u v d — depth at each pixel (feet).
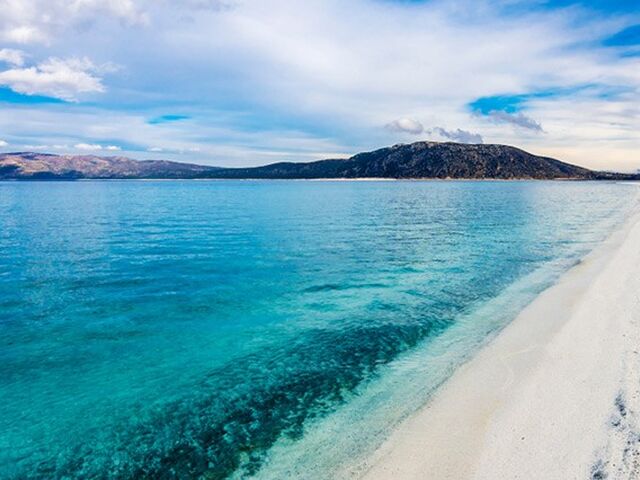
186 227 142.51
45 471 26.13
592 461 22.99
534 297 58.49
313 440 28.27
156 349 43.65
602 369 33.81
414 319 51.52
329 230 135.74
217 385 36.40
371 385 35.55
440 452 25.71
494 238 118.11
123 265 81.41
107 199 330.13
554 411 28.53
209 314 54.03
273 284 67.97
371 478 23.98
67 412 32.37
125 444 28.60
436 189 551.18
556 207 242.58
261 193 444.55
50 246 102.63
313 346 44.21
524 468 23.32
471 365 37.70
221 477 25.30
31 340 45.57
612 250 92.48
